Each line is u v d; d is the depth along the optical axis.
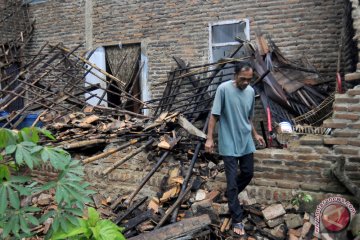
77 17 10.28
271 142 4.82
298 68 6.83
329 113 5.38
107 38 9.91
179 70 8.10
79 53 10.27
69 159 2.34
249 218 3.84
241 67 3.49
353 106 3.70
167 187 4.38
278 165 4.02
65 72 8.56
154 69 9.33
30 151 2.15
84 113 6.83
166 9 9.07
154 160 4.96
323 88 6.60
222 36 8.56
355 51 5.54
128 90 9.70
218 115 3.60
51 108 7.09
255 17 8.14
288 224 3.72
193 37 8.80
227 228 3.71
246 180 3.84
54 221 2.23
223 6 8.43
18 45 10.53
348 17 6.34
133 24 9.52
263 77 6.09
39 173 4.64
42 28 10.88
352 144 3.70
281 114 6.10
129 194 4.52
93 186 4.96
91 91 9.13
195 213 3.82
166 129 5.34
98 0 9.94
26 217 2.24
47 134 2.41
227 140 3.64
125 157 4.83
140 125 5.64
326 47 7.56
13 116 7.05
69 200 2.23
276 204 3.91
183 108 7.53
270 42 7.33
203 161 4.75
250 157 3.77
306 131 4.95
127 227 3.72
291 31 7.84
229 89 3.57
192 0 8.74
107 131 5.69
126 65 9.77
